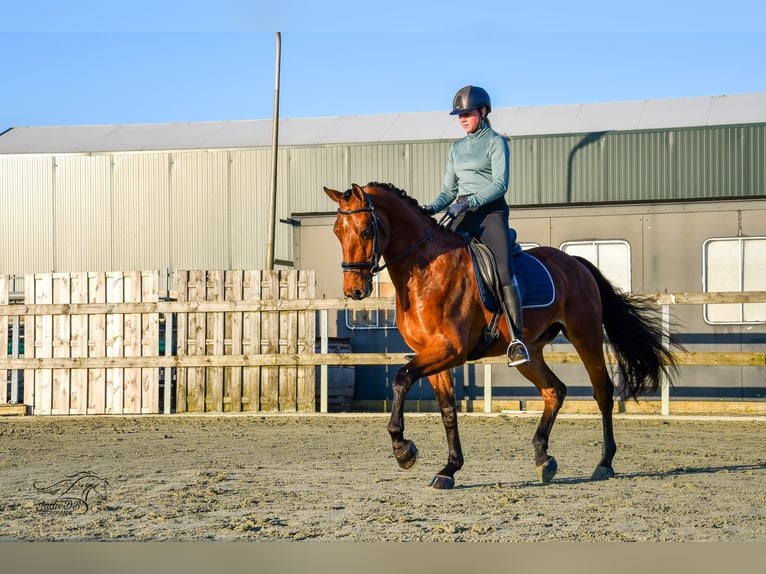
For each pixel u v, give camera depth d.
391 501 6.06
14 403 14.30
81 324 14.17
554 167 15.40
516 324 6.61
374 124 17.95
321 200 16.33
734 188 14.79
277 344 13.77
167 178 16.98
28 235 17.45
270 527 5.25
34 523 5.44
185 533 5.11
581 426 11.66
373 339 15.80
